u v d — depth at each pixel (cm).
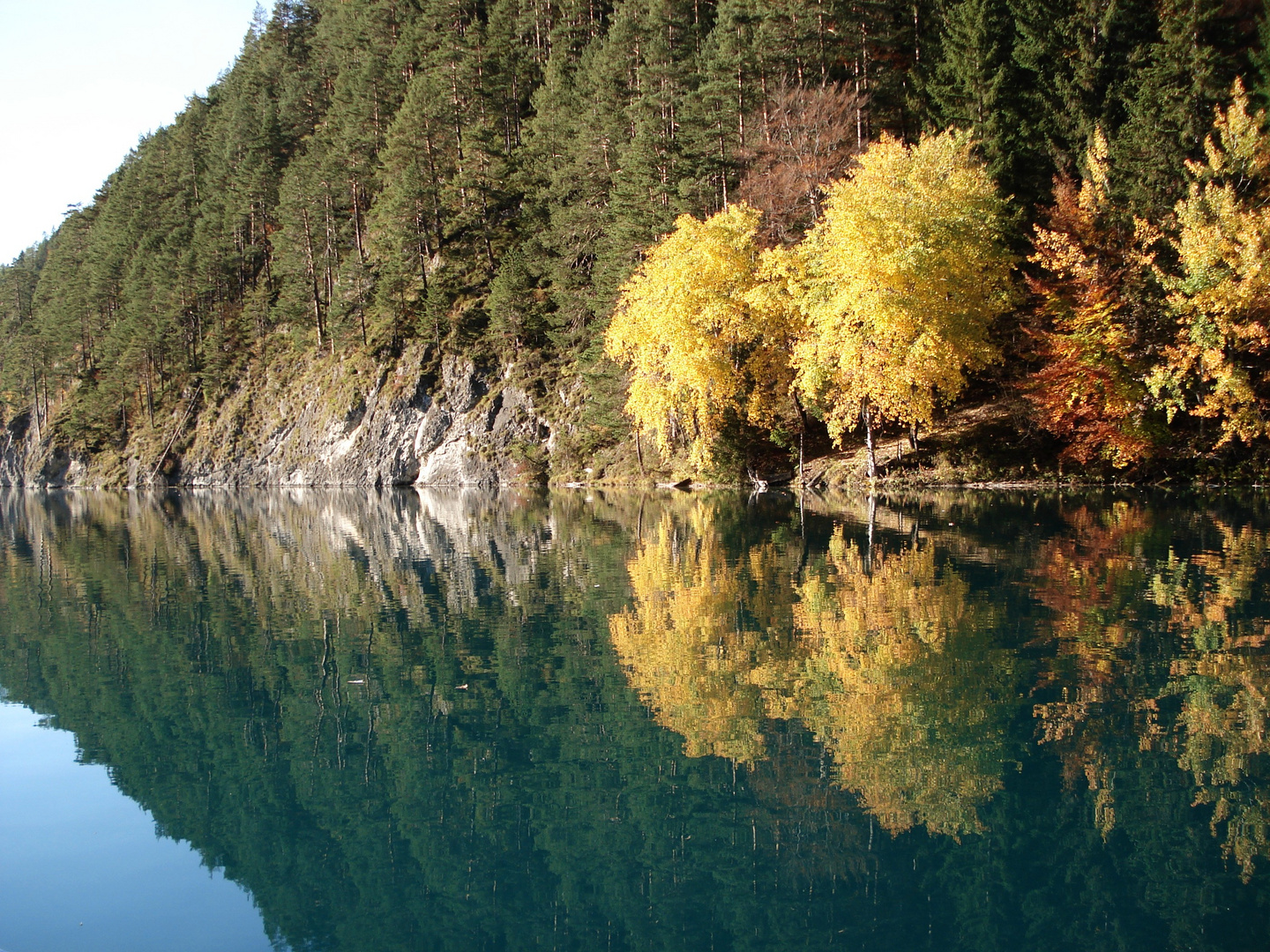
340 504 5075
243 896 770
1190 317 2964
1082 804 831
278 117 9500
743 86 4550
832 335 3166
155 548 3077
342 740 1090
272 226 9200
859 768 921
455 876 784
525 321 6200
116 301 10056
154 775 1020
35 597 2122
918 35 4834
